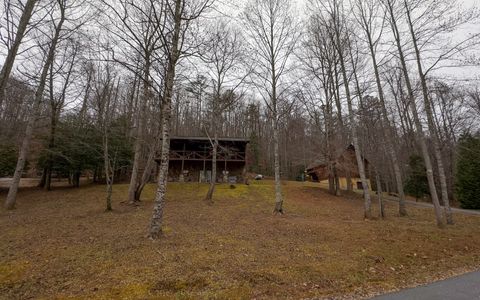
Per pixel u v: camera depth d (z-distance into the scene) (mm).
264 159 46344
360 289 5355
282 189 24547
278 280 5543
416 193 28156
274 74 14867
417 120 12531
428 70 12406
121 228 9625
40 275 5551
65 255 6680
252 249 7473
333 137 23672
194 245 7504
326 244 8273
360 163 13328
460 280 5941
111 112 17438
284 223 11234
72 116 22469
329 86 23234
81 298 4555
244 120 44281
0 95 7125
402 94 20625
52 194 20109
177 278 5320
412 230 10164
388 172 33500
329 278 5824
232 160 27875
